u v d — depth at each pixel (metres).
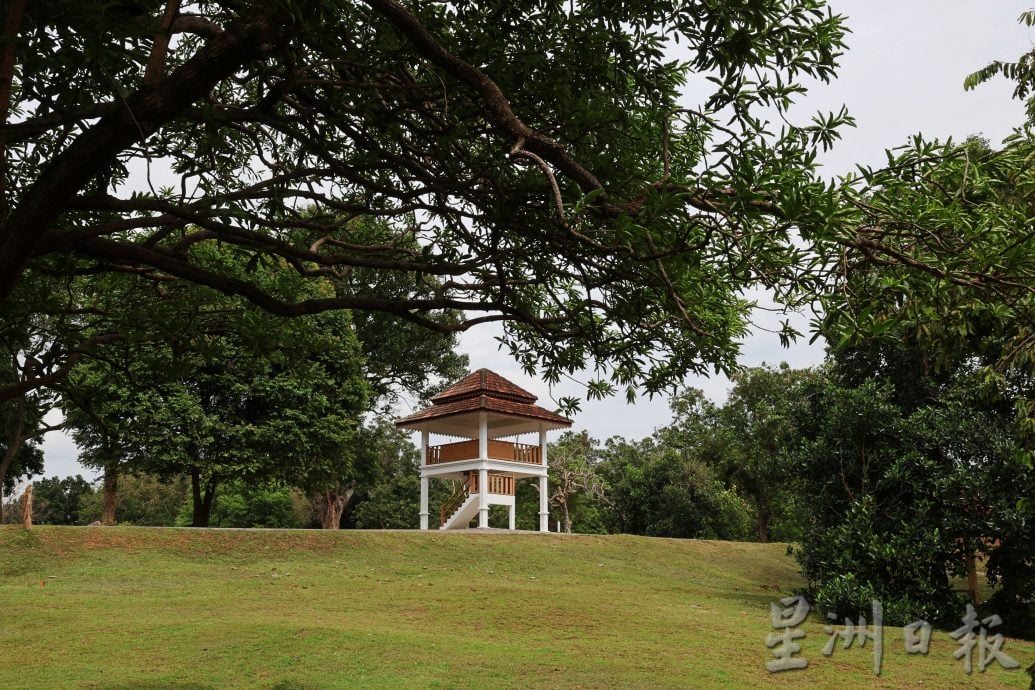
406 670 11.12
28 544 20.45
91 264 6.69
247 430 28.36
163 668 11.14
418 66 5.77
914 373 20.89
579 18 5.59
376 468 42.53
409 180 6.12
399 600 16.70
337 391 30.53
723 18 4.82
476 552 24.72
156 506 52.62
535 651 12.56
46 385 5.91
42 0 4.09
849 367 21.67
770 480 34.41
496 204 5.76
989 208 4.02
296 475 30.56
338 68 5.80
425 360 40.88
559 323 6.65
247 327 6.43
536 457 30.16
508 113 4.64
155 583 18.70
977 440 17.72
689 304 5.55
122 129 4.17
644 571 25.19
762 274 4.28
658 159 5.77
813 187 3.85
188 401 27.38
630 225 4.07
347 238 7.61
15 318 6.07
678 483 39.22
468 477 29.75
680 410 43.84
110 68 4.32
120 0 4.33
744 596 21.67
